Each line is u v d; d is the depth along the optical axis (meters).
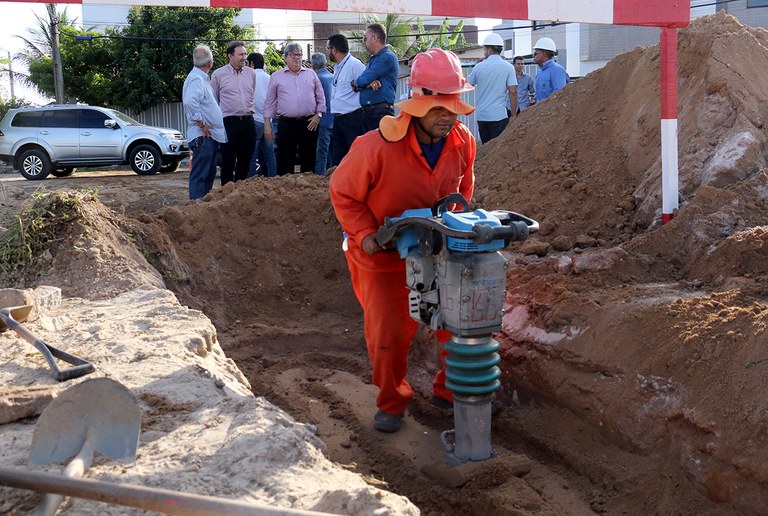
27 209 6.05
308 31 43.00
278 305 6.93
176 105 28.84
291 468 2.92
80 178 19.55
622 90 7.34
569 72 32.91
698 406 3.79
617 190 6.59
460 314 3.88
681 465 3.78
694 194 5.79
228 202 7.36
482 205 7.16
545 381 4.68
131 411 3.03
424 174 4.32
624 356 4.30
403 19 35.84
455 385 4.07
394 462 4.43
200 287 6.78
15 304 4.50
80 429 3.00
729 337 3.88
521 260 5.97
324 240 7.31
